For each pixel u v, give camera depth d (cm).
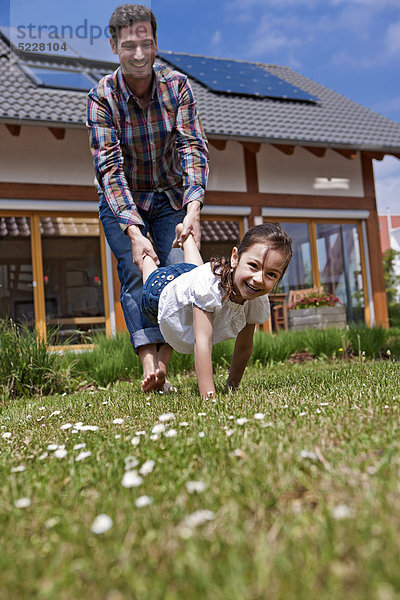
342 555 72
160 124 323
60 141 884
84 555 80
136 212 316
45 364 443
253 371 453
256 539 80
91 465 136
